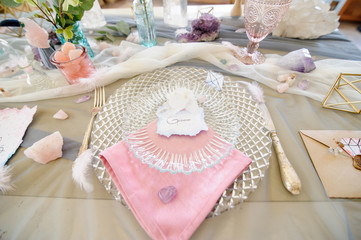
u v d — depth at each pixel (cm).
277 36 96
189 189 43
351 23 215
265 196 44
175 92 62
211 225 40
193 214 39
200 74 75
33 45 70
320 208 42
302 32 91
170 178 44
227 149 48
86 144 54
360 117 59
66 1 58
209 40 94
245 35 96
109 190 44
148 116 61
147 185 44
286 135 55
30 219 42
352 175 46
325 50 86
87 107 67
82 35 81
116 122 58
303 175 47
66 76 70
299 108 64
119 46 93
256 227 40
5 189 47
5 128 60
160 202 41
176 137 51
